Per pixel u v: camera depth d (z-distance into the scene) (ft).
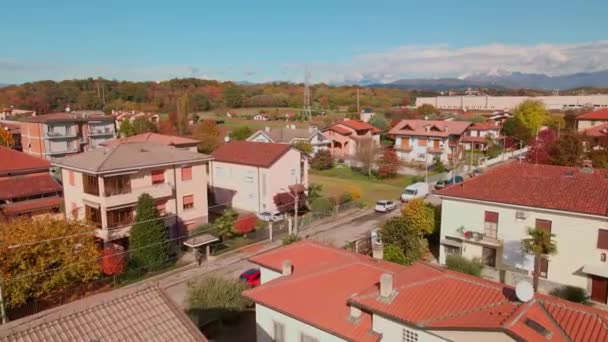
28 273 80.38
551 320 46.32
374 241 110.01
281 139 239.91
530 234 81.41
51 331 39.19
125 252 103.40
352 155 243.19
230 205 164.66
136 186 118.21
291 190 157.28
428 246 113.91
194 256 111.04
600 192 87.25
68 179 121.70
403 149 261.03
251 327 78.23
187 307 80.38
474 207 97.35
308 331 60.03
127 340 40.06
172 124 309.22
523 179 98.02
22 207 125.08
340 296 62.69
